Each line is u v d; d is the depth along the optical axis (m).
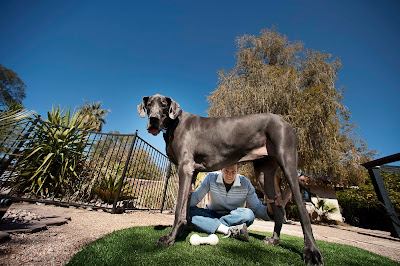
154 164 5.62
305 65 12.49
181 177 1.99
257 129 2.06
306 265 1.48
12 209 2.79
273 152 2.01
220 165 2.12
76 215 3.12
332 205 12.99
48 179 4.62
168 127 2.28
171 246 1.67
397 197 9.08
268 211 2.45
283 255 1.70
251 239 2.39
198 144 2.10
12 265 1.12
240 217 2.40
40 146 4.56
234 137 2.07
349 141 11.91
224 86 11.99
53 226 2.19
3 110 1.88
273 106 10.73
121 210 4.15
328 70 11.73
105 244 1.58
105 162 5.48
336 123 10.32
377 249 3.46
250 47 14.27
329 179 11.93
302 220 1.66
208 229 2.37
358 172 11.46
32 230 1.81
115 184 4.89
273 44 13.72
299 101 10.12
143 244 1.66
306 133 9.69
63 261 1.26
